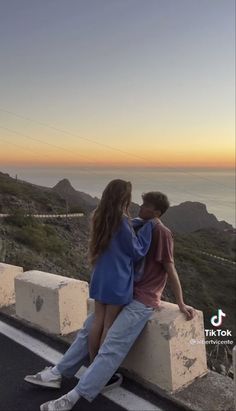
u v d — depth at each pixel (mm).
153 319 3375
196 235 108375
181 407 3176
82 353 3545
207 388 3381
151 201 3406
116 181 3322
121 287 3240
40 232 40500
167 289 29312
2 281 5578
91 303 3996
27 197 57812
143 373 3523
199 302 43625
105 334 3332
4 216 42406
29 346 4398
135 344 3543
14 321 5012
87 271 36906
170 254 3342
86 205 69438
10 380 3764
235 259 72062
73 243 45594
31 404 3379
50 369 3631
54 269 31141
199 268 54594
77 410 3242
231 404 3166
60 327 4512
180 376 3371
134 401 3320
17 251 30797
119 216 3244
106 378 3195
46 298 4629
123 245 3254
